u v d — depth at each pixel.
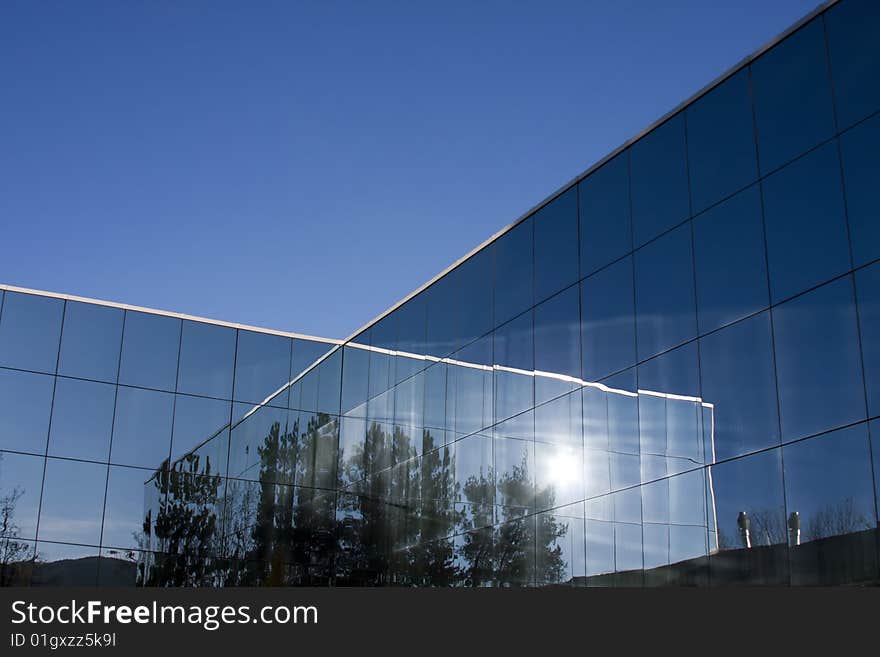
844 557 16.38
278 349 32.19
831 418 17.03
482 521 25.67
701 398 19.77
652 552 20.28
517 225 26.44
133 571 28.09
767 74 19.52
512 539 24.47
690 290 20.48
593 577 21.75
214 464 30.12
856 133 17.47
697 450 19.64
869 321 16.67
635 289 21.95
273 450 31.17
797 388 17.77
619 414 21.80
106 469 28.55
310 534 30.98
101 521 28.08
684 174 21.14
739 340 19.12
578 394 23.12
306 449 31.72
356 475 31.27
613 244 22.84
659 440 20.61
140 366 29.86
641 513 20.73
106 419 28.94
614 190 23.11
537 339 24.86
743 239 19.42
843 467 16.67
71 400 28.62
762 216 19.08
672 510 19.98
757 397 18.53
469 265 28.14
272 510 30.62
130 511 28.55
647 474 20.77
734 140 20.02
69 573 27.30
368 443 31.09
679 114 21.58
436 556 27.02
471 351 27.39
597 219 23.48
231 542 29.72
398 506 29.09
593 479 22.25
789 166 18.67
